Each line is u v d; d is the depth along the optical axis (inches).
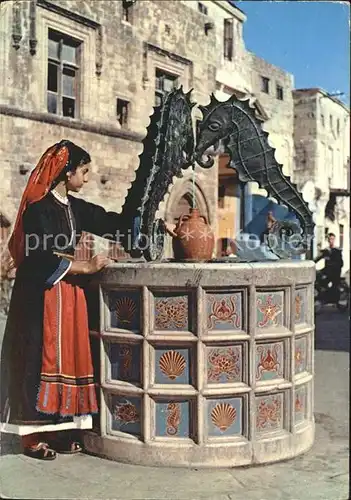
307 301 145.2
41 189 135.5
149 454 129.5
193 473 127.0
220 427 130.6
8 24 221.0
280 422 137.2
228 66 532.4
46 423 132.3
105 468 129.1
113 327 134.3
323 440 151.8
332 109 526.9
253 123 153.7
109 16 370.6
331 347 296.5
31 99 233.5
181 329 129.3
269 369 134.8
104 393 134.4
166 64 457.7
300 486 121.1
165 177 143.4
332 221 535.2
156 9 442.3
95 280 135.2
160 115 141.3
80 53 338.6
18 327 134.6
